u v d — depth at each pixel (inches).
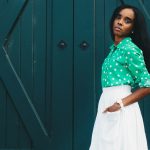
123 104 149.9
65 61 192.2
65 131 192.1
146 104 190.9
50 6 192.4
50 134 192.5
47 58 192.7
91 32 192.1
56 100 192.1
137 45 158.7
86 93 191.9
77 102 191.9
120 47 153.8
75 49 192.2
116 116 150.8
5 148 193.6
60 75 192.2
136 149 152.0
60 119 192.1
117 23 157.0
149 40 158.2
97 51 191.8
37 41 192.7
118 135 150.9
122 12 157.0
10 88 193.0
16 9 193.5
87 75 191.8
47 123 192.5
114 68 153.2
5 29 193.5
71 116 192.1
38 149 192.7
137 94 150.6
